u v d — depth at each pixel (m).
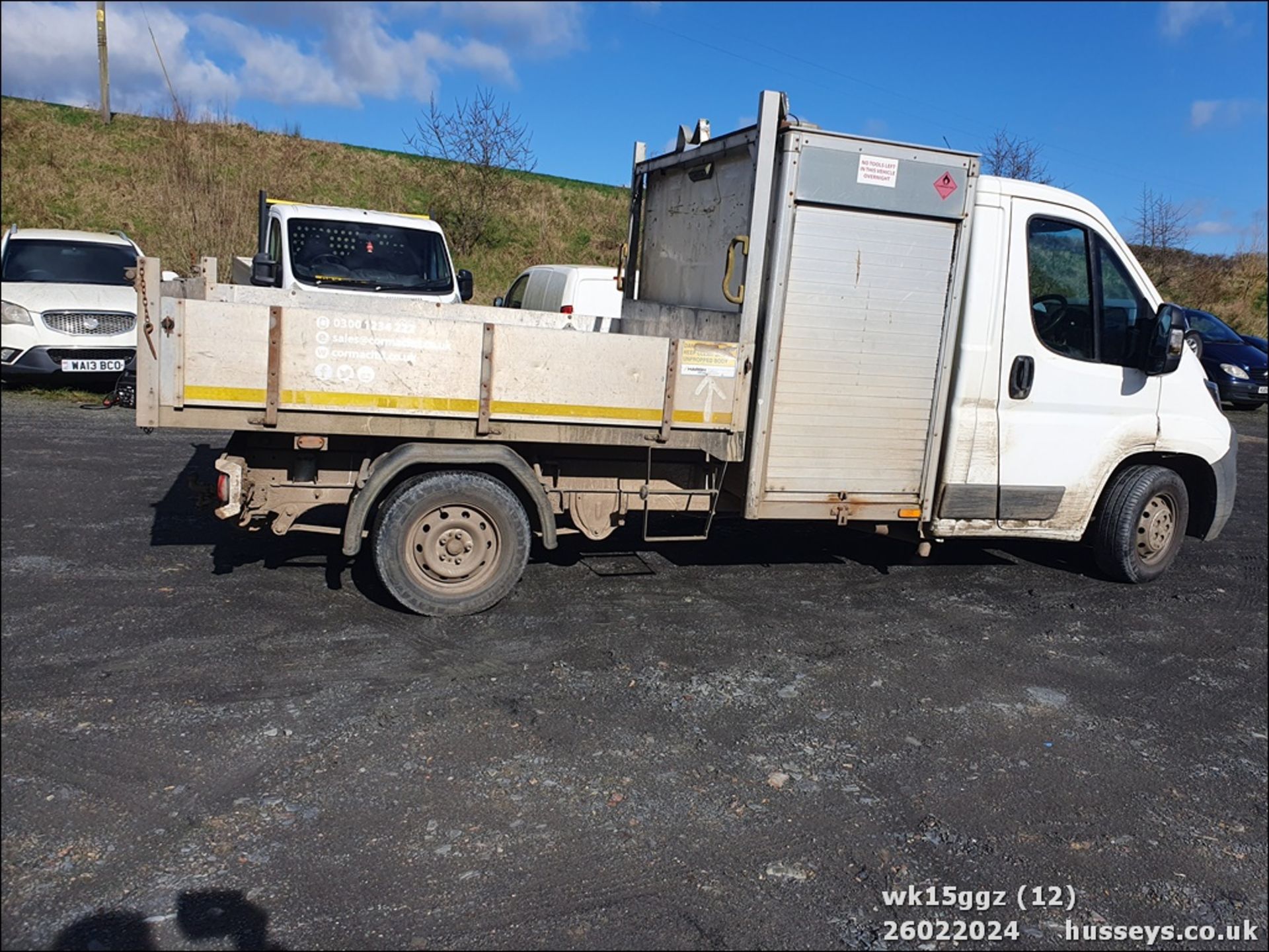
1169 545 6.78
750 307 5.20
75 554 5.82
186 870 2.93
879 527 5.87
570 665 4.64
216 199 20.00
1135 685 4.98
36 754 3.53
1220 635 5.85
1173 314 6.11
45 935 2.62
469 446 4.98
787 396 5.36
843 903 3.00
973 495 5.95
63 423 9.85
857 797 3.64
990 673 4.99
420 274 9.99
